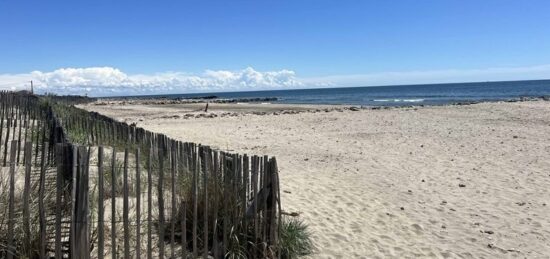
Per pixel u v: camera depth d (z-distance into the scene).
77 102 53.50
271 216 5.43
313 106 48.91
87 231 4.38
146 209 6.06
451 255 6.22
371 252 6.20
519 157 13.32
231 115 31.75
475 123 22.56
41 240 4.40
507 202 8.72
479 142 16.28
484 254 6.30
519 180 10.48
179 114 34.69
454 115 26.89
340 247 6.29
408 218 7.69
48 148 9.41
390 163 12.46
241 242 5.42
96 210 5.81
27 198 4.39
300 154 13.85
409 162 12.62
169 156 7.20
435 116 26.64
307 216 7.43
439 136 17.98
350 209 8.03
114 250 4.56
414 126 21.70
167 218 5.83
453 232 7.10
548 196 9.15
